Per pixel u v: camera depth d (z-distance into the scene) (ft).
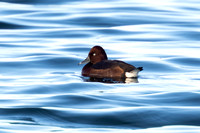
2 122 32.14
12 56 60.49
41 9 100.32
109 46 68.44
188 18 91.97
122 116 33.45
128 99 38.11
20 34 77.61
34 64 55.88
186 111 34.50
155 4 107.34
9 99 38.34
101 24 86.28
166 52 64.08
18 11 97.30
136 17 92.27
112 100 37.81
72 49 66.13
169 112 34.22
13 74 50.08
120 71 48.32
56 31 79.97
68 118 33.17
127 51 64.80
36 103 36.94
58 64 56.59
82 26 84.64
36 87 42.88
